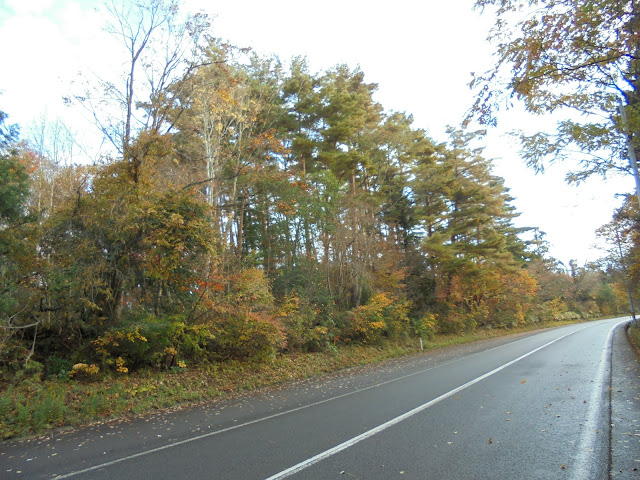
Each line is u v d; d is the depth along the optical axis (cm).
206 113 1720
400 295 2842
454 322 3344
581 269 7469
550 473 487
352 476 493
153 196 1278
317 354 1925
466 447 587
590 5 636
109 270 1249
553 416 742
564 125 980
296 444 630
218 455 588
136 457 594
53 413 825
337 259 2488
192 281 1336
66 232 1245
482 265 3709
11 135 1287
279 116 2394
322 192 2459
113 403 958
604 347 1980
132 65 1375
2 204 1145
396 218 3253
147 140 1269
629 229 2186
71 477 520
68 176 1933
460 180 3547
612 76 797
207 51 1488
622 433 631
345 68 2927
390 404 905
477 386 1073
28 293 1180
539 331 3897
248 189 2197
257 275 1570
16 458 613
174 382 1200
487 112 744
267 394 1170
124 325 1229
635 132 848
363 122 2570
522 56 683
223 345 1484
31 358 1158
